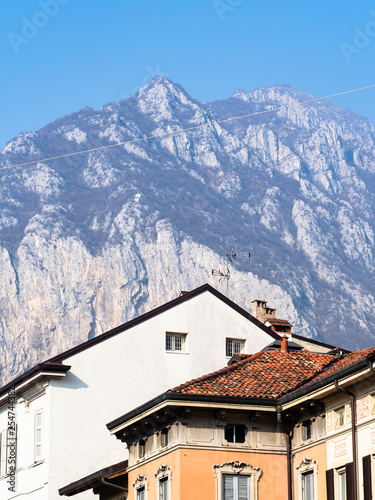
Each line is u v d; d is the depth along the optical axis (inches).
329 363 1718.8
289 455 1569.9
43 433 2049.7
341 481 1427.2
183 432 1551.4
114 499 1833.2
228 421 1573.6
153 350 2132.1
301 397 1502.2
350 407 1413.6
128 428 1711.4
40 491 2025.1
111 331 2114.9
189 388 1571.1
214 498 1530.5
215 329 2191.2
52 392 2046.0
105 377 2086.6
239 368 1683.1
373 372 1332.4
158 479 1605.6
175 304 2174.0
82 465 2028.8
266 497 1551.4
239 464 1552.7
